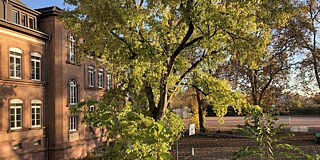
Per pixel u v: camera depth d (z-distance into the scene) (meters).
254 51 13.11
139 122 3.12
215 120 54.31
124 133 3.04
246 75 29.19
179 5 12.75
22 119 20.80
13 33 20.23
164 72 13.18
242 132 5.34
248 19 12.27
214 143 27.47
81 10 12.45
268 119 5.17
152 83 13.73
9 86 19.84
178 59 16.33
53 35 23.20
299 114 58.53
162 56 12.64
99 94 30.25
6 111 19.53
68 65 24.48
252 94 29.45
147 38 13.32
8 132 19.55
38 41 22.44
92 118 3.10
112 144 3.29
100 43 12.59
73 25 13.20
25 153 20.72
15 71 20.47
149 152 3.09
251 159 17.03
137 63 12.62
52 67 23.22
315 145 24.00
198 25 13.23
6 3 20.09
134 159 2.98
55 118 22.98
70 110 3.12
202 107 36.38
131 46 12.72
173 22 14.81
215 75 29.44
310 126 38.34
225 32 13.27
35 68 22.23
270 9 12.51
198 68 17.17
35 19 22.86
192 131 19.20
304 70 29.91
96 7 11.77
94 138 27.98
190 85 17.55
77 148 25.11
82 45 13.93
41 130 22.48
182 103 41.84
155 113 13.78
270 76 29.17
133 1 12.47
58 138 23.03
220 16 12.30
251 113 5.56
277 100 30.02
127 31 12.28
